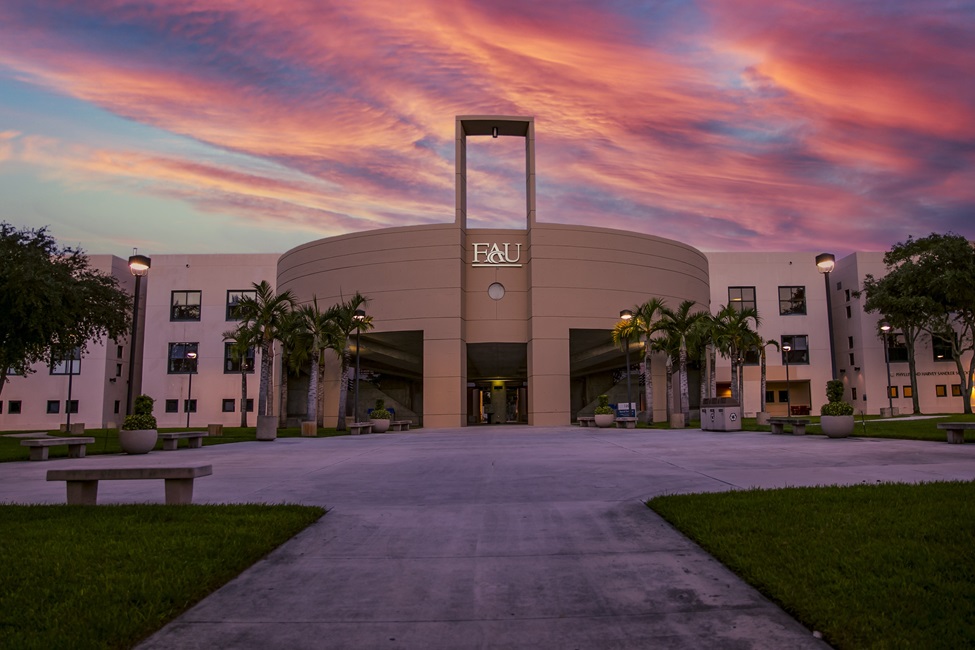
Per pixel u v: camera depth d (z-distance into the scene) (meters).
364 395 53.88
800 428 24.25
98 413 56.69
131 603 5.17
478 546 7.14
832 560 5.93
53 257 33.06
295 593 5.64
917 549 6.14
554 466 14.45
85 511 8.77
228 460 17.36
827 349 62.38
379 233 44.97
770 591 5.33
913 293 51.00
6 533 7.39
